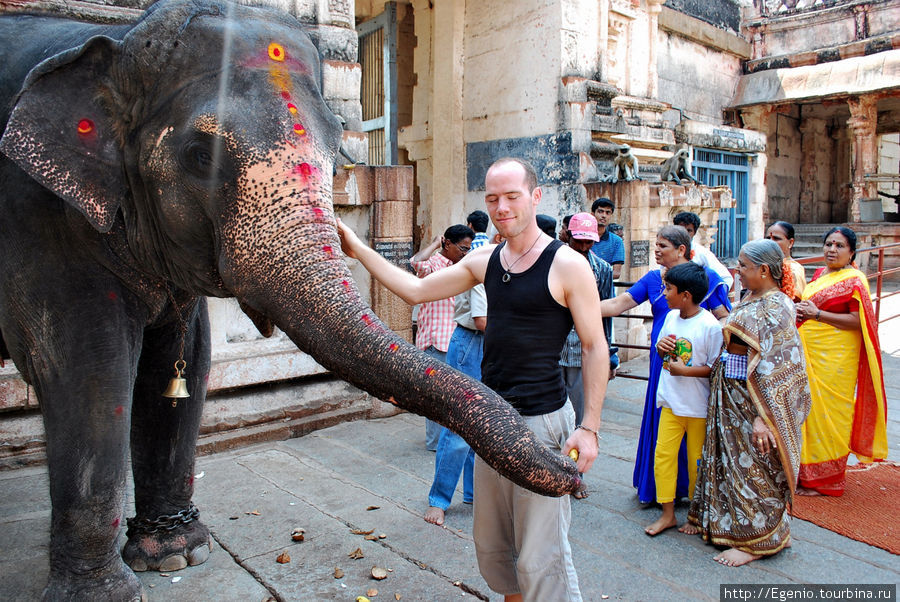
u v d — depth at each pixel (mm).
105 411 2725
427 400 2033
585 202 8680
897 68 14805
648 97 11609
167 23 2451
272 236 2297
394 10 8820
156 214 2562
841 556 3799
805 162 20422
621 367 8328
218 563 3543
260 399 5625
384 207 6074
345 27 5961
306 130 2389
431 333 5449
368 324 2180
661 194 8828
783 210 19828
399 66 10883
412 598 3268
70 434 2703
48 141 2430
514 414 1998
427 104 10648
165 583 3330
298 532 3832
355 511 4242
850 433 4754
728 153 14688
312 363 5793
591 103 9031
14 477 4578
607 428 6117
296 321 2227
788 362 3639
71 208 2664
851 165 18984
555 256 2574
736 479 3742
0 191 2756
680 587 3438
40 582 3305
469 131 10070
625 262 8375
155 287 2904
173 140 2412
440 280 2920
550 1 8883
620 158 8789
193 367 3369
